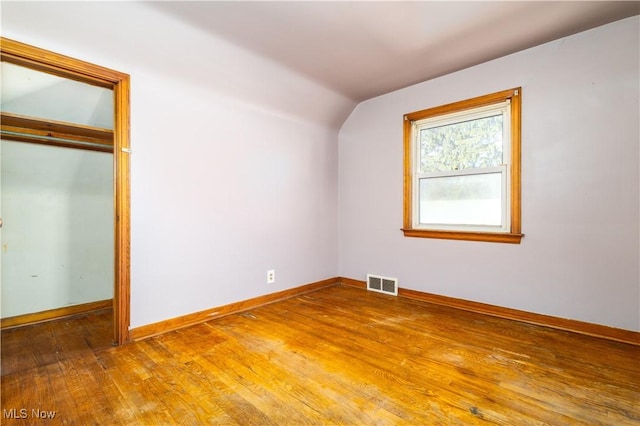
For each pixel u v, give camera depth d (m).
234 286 2.81
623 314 2.15
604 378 1.67
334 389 1.58
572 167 2.33
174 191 2.39
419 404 1.45
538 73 2.46
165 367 1.79
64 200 2.70
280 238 3.22
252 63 2.59
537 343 2.12
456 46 2.44
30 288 2.53
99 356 1.93
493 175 2.76
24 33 1.71
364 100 3.62
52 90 2.28
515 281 2.59
